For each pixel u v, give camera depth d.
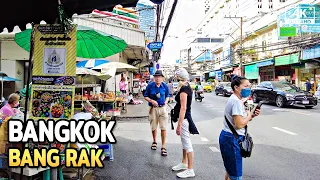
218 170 4.87
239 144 3.18
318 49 19.47
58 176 3.75
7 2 3.65
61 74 3.60
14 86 12.05
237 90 3.28
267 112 13.15
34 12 3.84
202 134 8.12
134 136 7.86
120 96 13.67
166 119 6.04
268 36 28.42
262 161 5.35
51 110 3.57
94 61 10.29
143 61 24.66
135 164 5.20
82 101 9.17
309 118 10.95
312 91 21.92
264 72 30.11
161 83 6.13
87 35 4.55
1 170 3.45
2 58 11.76
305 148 6.30
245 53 29.42
